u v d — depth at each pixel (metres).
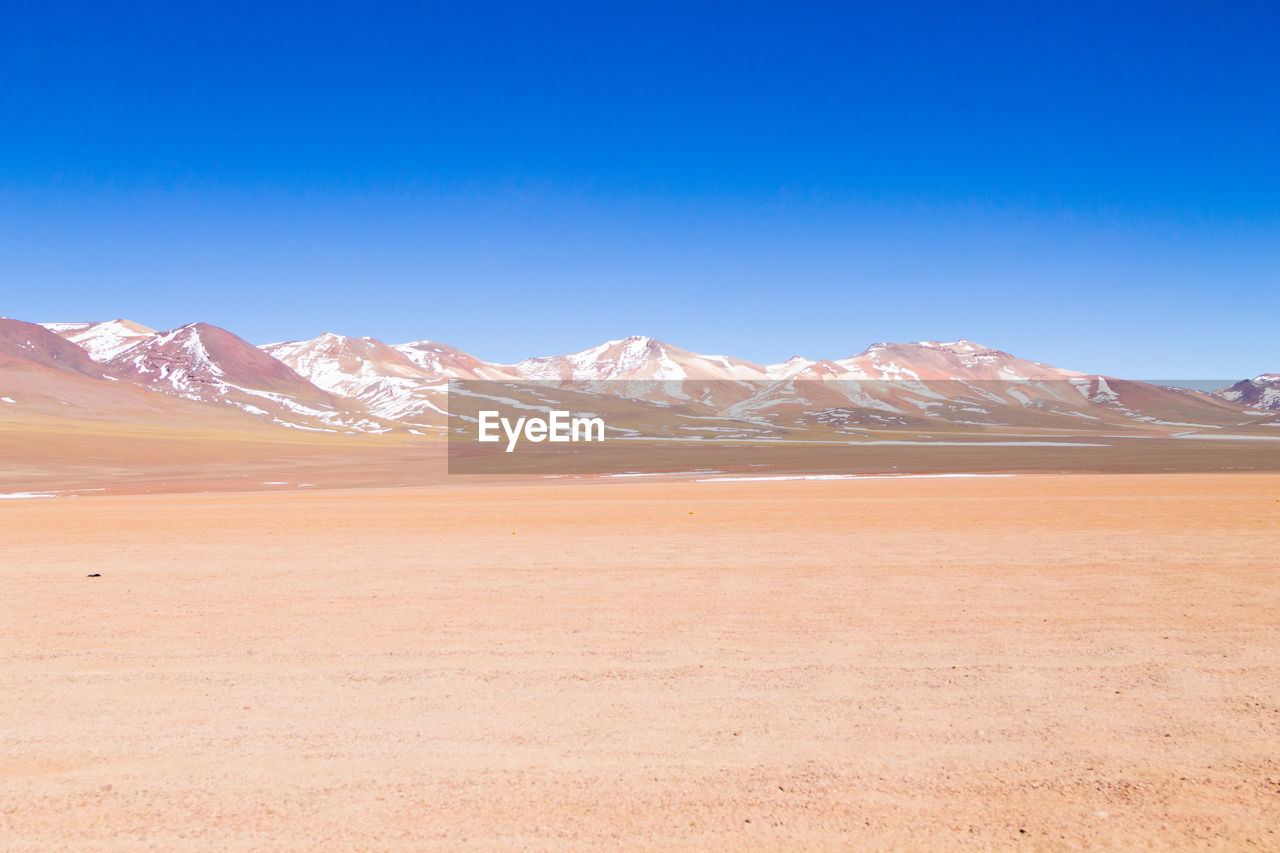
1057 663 8.62
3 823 5.30
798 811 5.39
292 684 8.08
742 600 12.10
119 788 5.78
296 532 23.20
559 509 31.08
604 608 11.59
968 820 5.28
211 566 16.19
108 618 11.16
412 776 5.93
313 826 5.23
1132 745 6.44
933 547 17.89
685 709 7.28
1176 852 4.92
